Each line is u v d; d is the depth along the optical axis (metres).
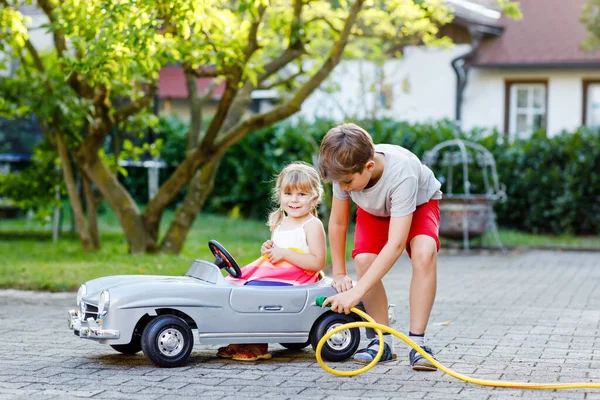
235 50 10.70
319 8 12.98
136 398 4.80
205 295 5.64
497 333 7.14
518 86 22.61
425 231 5.59
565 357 6.11
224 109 11.65
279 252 5.91
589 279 11.50
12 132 17.64
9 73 16.70
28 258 11.95
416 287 5.56
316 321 5.84
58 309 8.36
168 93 26.67
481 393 4.96
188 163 12.27
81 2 9.55
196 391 4.97
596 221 17.86
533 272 12.41
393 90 22.73
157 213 12.59
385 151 5.48
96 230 13.26
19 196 14.84
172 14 9.50
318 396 4.86
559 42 22.38
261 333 5.73
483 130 18.73
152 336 5.59
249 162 20.42
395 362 5.87
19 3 11.45
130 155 13.95
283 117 11.94
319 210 15.78
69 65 9.70
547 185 18.05
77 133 12.77
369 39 15.69
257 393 4.92
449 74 22.64
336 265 5.83
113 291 5.52
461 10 22.17
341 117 21.31
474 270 12.68
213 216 20.89
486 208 15.74
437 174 18.34
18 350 6.28
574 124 22.23
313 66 13.62
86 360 5.90
